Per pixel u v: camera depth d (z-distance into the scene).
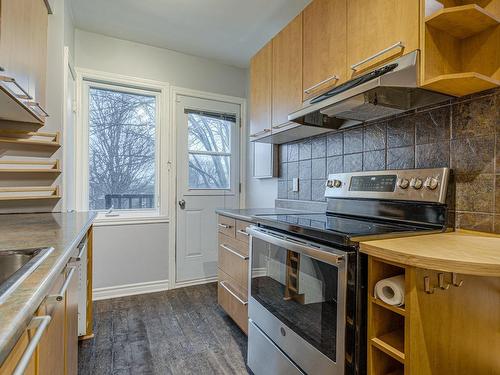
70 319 1.18
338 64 1.55
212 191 3.27
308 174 2.35
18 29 1.29
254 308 1.71
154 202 3.03
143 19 2.45
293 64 1.94
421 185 1.37
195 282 3.17
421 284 0.93
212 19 2.44
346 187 1.79
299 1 2.17
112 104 2.85
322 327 1.19
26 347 0.58
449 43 1.24
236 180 3.41
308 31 1.79
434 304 0.96
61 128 2.03
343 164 2.00
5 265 0.92
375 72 1.29
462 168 1.31
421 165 1.49
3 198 1.84
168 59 3.02
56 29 2.01
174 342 2.00
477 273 0.80
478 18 1.14
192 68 3.15
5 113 1.63
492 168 1.21
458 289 1.02
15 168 1.91
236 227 2.09
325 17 1.65
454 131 1.35
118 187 2.88
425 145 1.47
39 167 1.98
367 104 1.46
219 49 2.99
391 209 1.50
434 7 1.18
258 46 2.92
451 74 1.17
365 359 1.06
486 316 1.10
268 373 1.54
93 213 2.05
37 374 0.69
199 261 3.20
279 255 1.49
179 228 3.10
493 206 1.21
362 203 1.67
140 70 2.88
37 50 1.62
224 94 3.34
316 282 1.23
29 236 1.17
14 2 1.23
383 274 1.05
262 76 2.32
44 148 2.00
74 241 1.08
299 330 1.32
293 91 1.93
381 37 1.31
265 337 1.58
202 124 3.24
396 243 1.04
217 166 3.32
